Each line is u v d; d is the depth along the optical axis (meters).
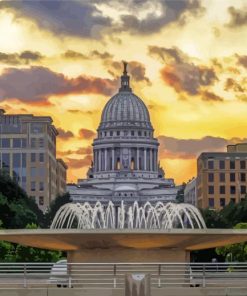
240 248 115.19
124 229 57.44
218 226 170.25
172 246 60.81
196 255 125.50
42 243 61.19
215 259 117.88
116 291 54.91
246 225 134.25
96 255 61.62
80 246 61.00
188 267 59.44
